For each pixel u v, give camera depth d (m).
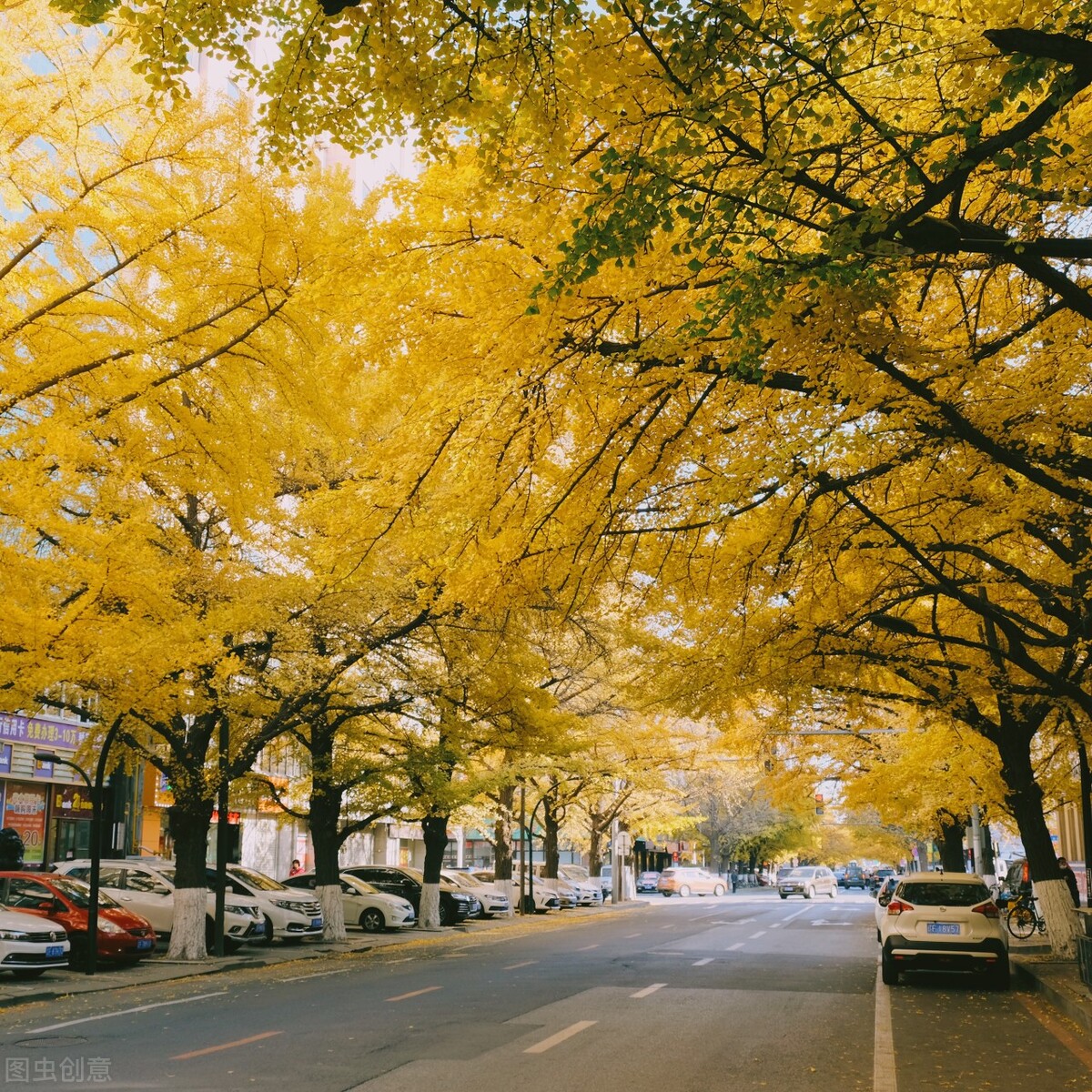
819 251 7.80
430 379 9.40
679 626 16.00
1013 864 32.41
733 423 9.73
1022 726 17.84
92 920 16.64
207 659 13.90
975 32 6.99
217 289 11.58
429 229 8.51
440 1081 8.10
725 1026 11.02
